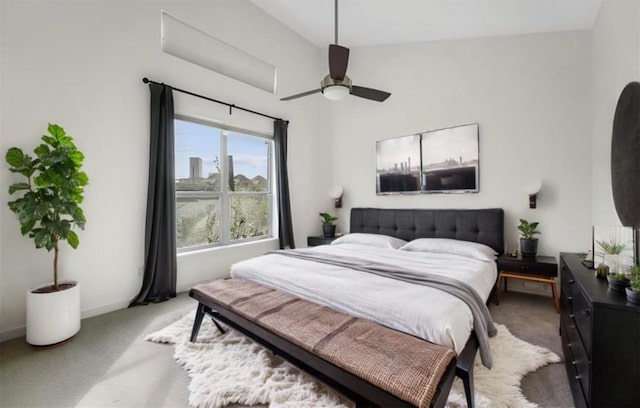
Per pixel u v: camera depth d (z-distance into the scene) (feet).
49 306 6.68
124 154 9.04
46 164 6.66
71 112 8.01
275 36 13.55
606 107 7.89
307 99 15.40
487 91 11.11
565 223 9.82
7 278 7.14
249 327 5.56
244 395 4.99
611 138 7.24
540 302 9.59
